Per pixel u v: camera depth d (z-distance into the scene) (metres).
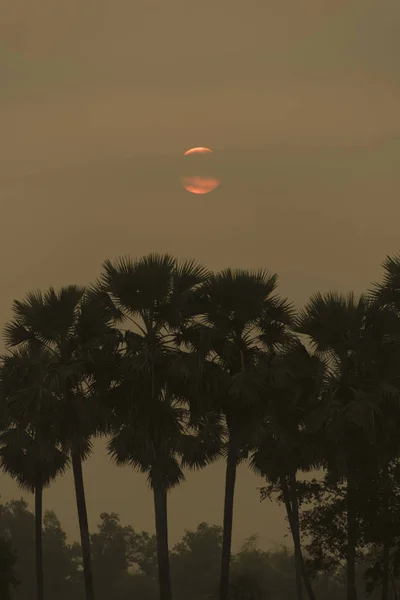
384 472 142.12
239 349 130.38
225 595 126.25
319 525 151.75
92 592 130.62
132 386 128.12
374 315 136.25
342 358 135.75
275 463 155.12
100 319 130.25
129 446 138.75
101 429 130.88
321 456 135.62
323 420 131.75
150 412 128.00
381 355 132.75
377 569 148.75
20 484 165.00
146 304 128.88
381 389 130.00
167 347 130.75
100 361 129.88
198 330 130.50
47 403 126.75
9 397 130.62
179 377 127.81
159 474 131.50
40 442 130.38
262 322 132.88
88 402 127.94
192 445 141.12
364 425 127.06
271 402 132.50
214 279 130.62
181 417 130.38
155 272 128.38
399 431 130.62
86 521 132.75
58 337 132.38
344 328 134.38
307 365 134.88
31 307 131.62
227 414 130.25
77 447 128.25
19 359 131.00
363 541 146.00
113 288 128.88
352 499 139.50
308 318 136.38
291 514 157.62
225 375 128.50
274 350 133.38
